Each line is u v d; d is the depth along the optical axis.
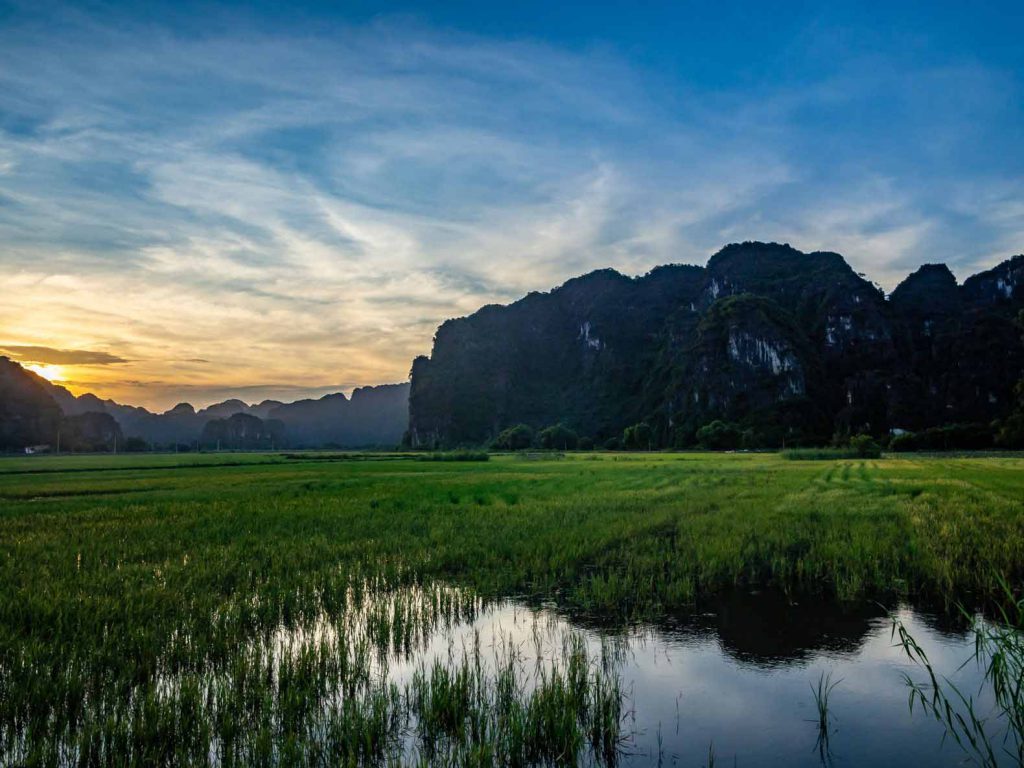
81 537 15.38
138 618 8.37
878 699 6.50
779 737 5.74
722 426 137.50
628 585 10.84
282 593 9.80
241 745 5.38
